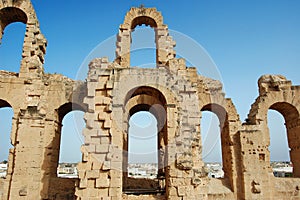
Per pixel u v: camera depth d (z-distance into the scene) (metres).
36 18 29.98
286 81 29.02
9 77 26.48
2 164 48.97
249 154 25.28
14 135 24.61
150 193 20.64
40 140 23.88
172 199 17.50
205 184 18.69
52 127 25.97
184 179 17.84
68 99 26.80
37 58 28.00
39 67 27.75
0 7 28.89
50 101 26.58
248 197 24.08
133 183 25.84
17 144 23.30
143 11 31.89
